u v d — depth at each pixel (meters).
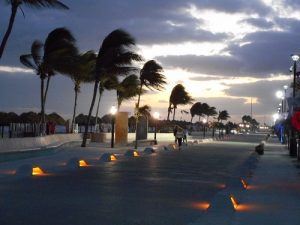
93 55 42.28
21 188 15.13
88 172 20.78
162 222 10.27
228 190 15.26
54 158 26.72
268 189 16.00
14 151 24.75
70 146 37.94
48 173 20.00
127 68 37.53
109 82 46.78
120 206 12.15
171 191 15.37
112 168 23.08
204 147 49.59
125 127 42.53
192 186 16.86
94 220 10.29
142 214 11.15
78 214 10.91
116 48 36.78
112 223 10.03
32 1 25.06
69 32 37.03
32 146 29.97
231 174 21.52
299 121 24.56
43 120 37.91
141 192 14.85
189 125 112.69
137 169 22.88
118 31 36.84
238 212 11.47
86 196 13.66
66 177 18.58
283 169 23.73
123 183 17.08
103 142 46.69
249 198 13.87
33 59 37.12
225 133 117.56
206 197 14.16
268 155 35.28
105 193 14.38
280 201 13.30
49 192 14.33
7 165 21.78
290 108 31.88
